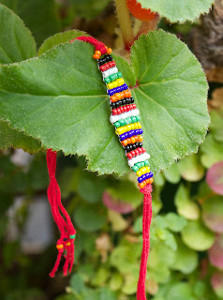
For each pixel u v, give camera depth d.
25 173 0.30
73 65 0.13
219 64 0.21
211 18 0.19
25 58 0.17
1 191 0.30
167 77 0.15
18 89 0.13
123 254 0.24
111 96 0.14
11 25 0.16
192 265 0.24
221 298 0.24
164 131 0.14
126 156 0.14
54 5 0.21
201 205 0.24
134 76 0.14
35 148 0.16
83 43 0.14
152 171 0.14
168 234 0.22
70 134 0.13
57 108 0.13
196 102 0.15
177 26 0.20
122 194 0.24
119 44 0.19
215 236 0.24
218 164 0.22
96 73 0.14
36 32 0.20
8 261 0.34
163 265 0.24
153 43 0.14
